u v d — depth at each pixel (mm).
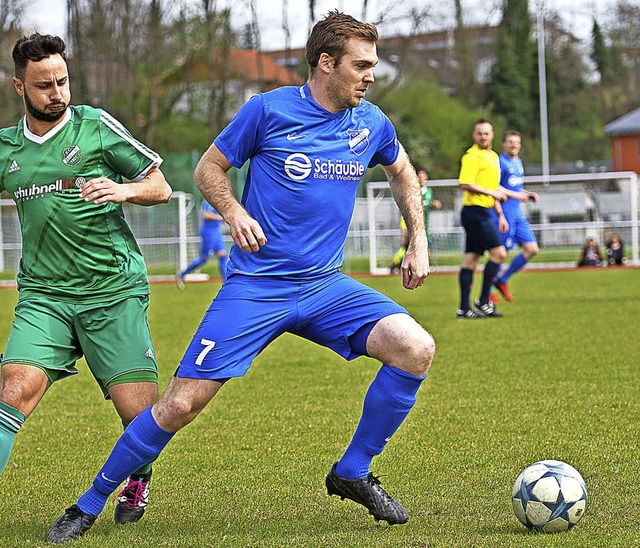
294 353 18766
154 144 81375
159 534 7586
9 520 8125
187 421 7559
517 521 7652
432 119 95500
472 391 13820
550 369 15531
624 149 104375
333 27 7434
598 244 49688
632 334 19609
